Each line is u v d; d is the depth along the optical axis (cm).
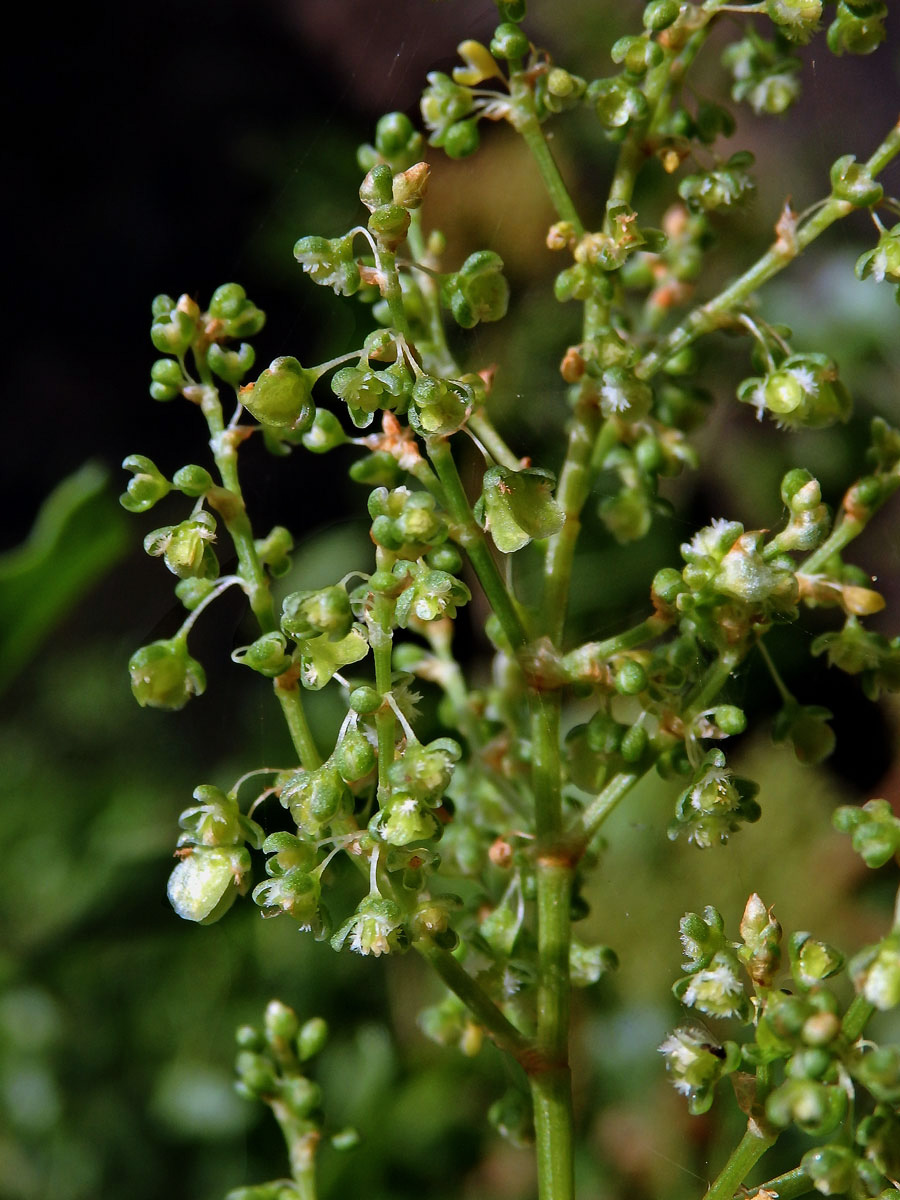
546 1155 13
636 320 16
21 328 38
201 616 17
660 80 14
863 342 23
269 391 12
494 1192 19
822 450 22
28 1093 21
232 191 37
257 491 17
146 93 38
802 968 12
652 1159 18
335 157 23
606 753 13
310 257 12
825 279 23
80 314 38
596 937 18
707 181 14
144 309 38
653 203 21
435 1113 19
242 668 19
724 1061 13
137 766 23
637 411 14
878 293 23
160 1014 21
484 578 13
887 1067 12
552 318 17
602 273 14
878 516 22
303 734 13
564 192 14
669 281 15
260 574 13
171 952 21
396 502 12
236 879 13
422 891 13
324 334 16
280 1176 20
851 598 14
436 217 18
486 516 13
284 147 36
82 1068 21
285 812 17
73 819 23
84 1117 21
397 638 18
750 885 20
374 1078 19
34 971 22
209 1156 21
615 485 16
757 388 13
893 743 20
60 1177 21
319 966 20
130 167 39
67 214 38
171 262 38
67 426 37
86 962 22
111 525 17
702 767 13
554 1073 13
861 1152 12
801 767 20
